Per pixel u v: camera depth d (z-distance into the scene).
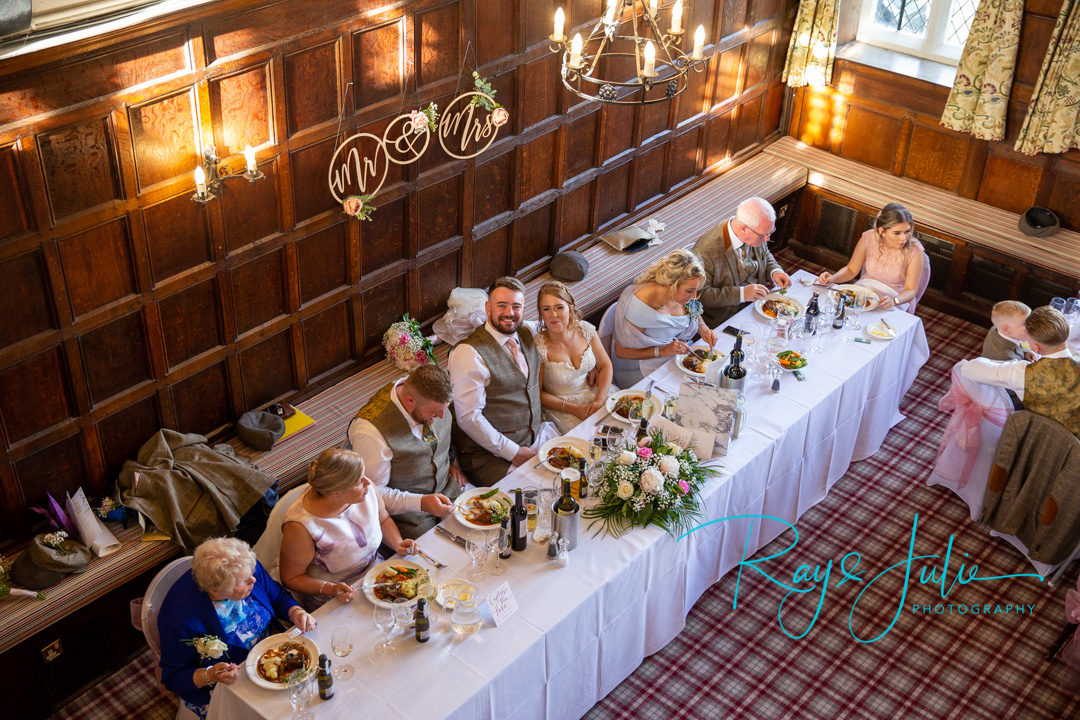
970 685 4.40
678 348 5.00
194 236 4.30
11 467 4.05
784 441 4.60
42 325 3.95
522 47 5.22
